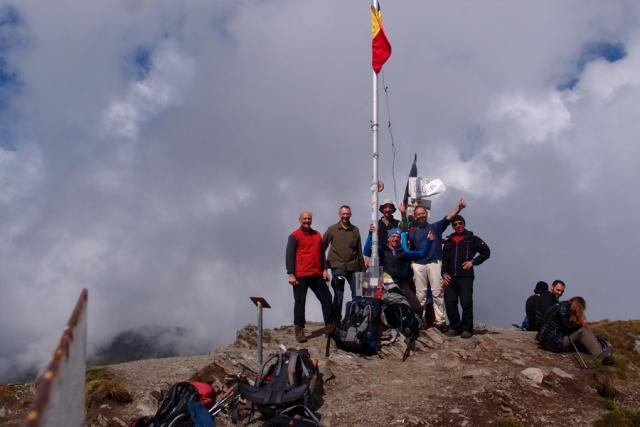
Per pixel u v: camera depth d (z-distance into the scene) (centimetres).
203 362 670
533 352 726
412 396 559
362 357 686
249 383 573
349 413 522
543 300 872
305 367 502
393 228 838
